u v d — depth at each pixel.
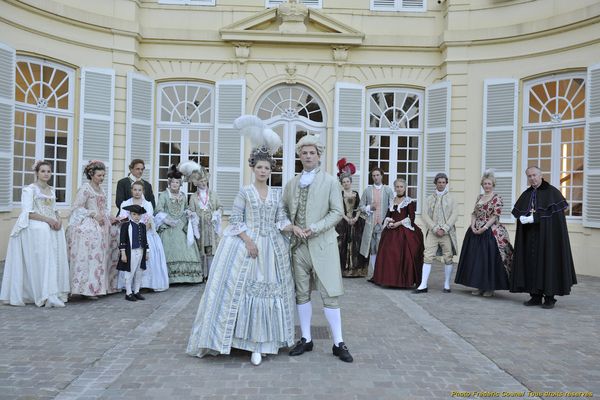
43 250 5.73
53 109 9.54
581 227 8.91
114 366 3.87
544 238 6.15
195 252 7.33
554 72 9.45
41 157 9.45
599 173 8.52
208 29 10.86
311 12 10.66
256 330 3.98
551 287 6.02
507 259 6.70
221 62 10.85
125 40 10.27
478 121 10.35
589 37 8.84
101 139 9.99
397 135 11.02
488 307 6.21
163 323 5.14
